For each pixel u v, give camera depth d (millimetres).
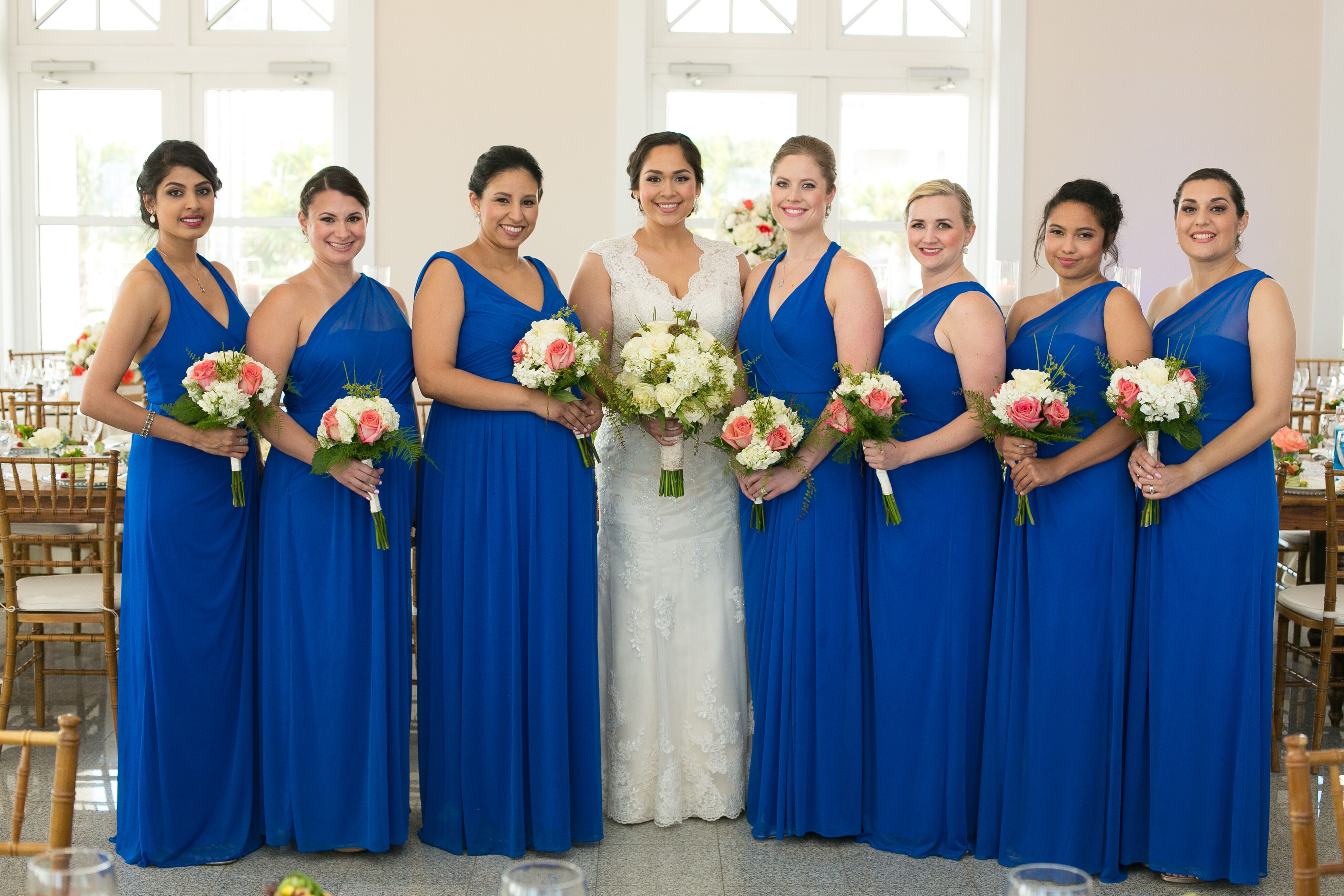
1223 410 2701
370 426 2588
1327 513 3572
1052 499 2764
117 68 7852
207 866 2775
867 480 2949
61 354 7758
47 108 7895
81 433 5152
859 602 2947
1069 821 2756
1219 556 2656
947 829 2881
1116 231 2887
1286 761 1487
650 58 7809
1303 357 7949
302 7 7820
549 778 2842
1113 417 2779
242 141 7918
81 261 8023
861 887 2703
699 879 2742
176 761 2744
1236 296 2697
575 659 2898
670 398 2742
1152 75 7730
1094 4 7680
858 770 2945
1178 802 2705
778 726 2957
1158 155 7777
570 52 7645
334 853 2859
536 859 2861
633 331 3074
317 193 2781
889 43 7879
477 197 2938
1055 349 2795
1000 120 7707
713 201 7977
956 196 2873
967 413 2773
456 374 2838
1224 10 7707
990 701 2852
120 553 4648
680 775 3109
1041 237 2928
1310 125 7793
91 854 1250
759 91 7879
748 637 3074
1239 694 2658
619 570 3082
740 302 3148
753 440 2775
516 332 2873
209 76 7848
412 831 3043
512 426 2838
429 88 7629
